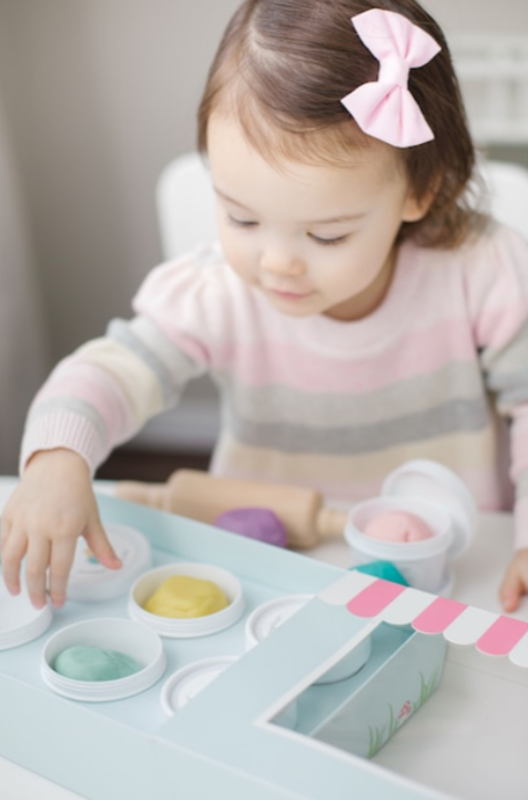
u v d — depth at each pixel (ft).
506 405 3.34
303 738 1.69
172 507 2.96
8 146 6.86
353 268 2.62
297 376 3.49
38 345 7.23
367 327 3.33
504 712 1.97
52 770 1.94
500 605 2.60
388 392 3.47
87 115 7.07
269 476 3.74
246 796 1.63
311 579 2.42
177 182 4.39
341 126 2.47
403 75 2.46
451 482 2.66
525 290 3.23
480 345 3.39
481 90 5.87
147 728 1.93
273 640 1.97
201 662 2.11
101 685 1.99
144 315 3.35
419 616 2.05
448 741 1.92
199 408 7.83
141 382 3.15
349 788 1.60
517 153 5.91
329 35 2.53
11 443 6.61
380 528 2.57
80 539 2.66
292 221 2.53
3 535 2.47
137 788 1.78
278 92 2.47
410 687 1.97
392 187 2.61
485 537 2.96
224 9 6.67
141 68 6.89
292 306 2.75
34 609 2.33
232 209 2.60
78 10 6.81
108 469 7.57
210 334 3.38
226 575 2.44
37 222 7.39
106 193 7.26
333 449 3.63
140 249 7.38
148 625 2.27
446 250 3.24
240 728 1.73
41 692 1.90
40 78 7.00
